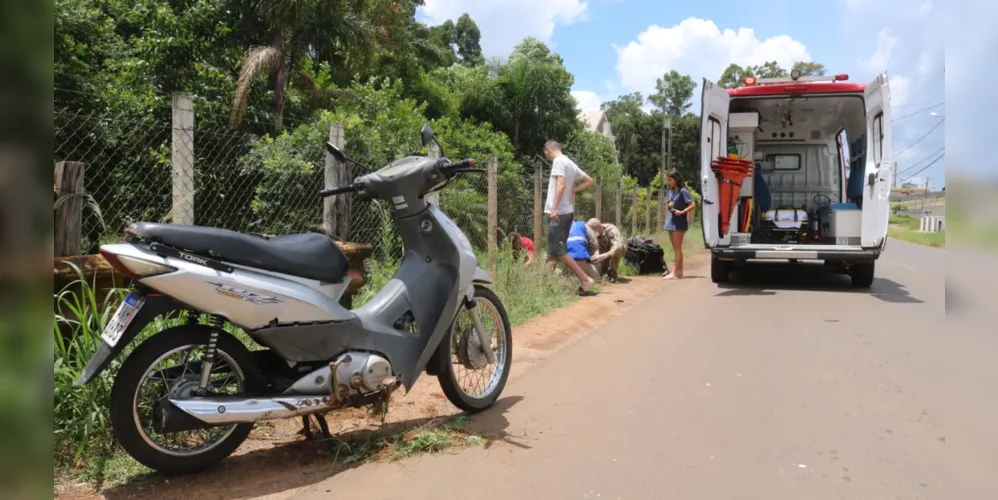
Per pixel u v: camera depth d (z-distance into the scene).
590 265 9.59
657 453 3.48
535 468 3.31
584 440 3.67
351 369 3.34
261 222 7.93
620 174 23.73
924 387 4.55
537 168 10.43
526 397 4.46
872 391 4.48
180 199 4.56
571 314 7.20
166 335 2.98
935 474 3.15
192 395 3.01
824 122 11.19
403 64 19.02
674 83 53.84
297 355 3.27
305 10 12.63
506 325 4.44
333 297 3.46
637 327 6.79
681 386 4.66
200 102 10.59
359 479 3.19
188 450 3.09
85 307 3.55
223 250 3.06
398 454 3.43
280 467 3.31
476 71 21.56
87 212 4.76
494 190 8.51
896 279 11.05
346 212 5.82
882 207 8.76
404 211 3.90
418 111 15.47
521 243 9.73
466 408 4.08
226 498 2.98
